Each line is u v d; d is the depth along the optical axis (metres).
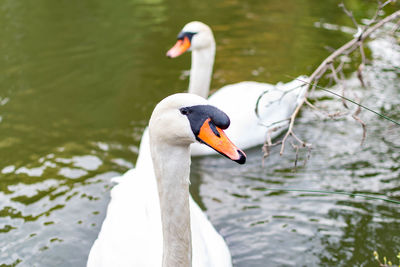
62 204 5.43
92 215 5.28
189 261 3.02
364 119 6.89
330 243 4.81
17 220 5.18
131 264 3.78
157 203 4.27
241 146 6.54
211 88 7.89
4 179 5.84
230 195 5.62
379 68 7.82
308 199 5.49
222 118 2.59
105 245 4.13
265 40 9.43
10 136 6.73
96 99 7.70
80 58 8.99
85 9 11.30
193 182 5.89
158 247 3.80
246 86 7.08
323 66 4.29
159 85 8.06
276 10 10.80
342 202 5.39
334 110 7.07
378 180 5.73
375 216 5.16
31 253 4.75
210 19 10.45
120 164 6.12
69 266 4.61
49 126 6.98
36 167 6.07
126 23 10.40
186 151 2.78
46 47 9.41
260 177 5.94
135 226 4.11
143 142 5.73
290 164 6.17
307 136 6.68
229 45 9.30
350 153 6.27
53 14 11.04
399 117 6.73
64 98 7.71
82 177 5.89
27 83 8.17
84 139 6.67
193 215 4.08
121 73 8.45
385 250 4.67
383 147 6.35
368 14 9.76
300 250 4.74
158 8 11.20
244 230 5.04
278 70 8.36
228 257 4.27
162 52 9.18
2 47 9.42
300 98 6.44
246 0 11.46
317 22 10.02
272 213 5.28
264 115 6.72
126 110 7.36
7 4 11.70
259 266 4.56
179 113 2.66
